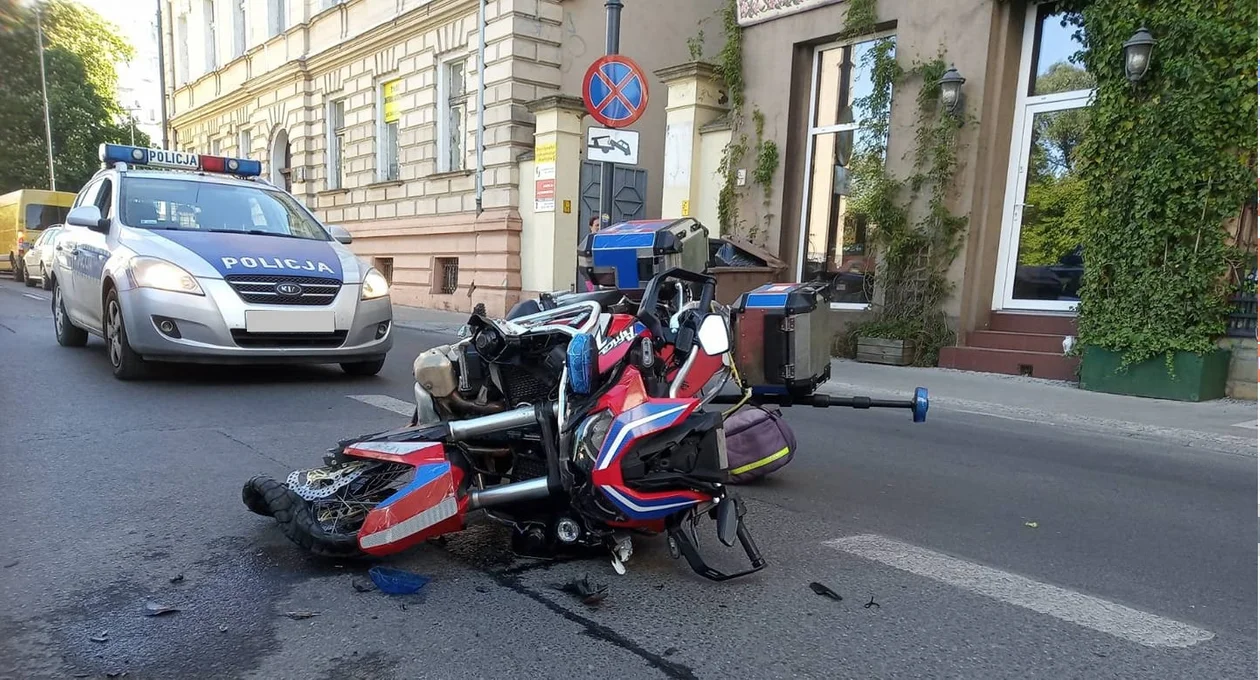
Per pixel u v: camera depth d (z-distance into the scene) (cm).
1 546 350
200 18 2911
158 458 488
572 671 264
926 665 275
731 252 1136
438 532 336
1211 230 801
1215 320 808
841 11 1141
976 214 1025
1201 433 654
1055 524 437
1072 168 984
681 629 297
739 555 376
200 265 668
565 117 1470
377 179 1994
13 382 704
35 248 1936
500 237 1580
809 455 578
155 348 660
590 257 428
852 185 1158
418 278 1850
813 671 269
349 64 2053
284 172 2486
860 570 361
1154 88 831
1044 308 1009
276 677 254
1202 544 410
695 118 1334
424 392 371
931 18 1048
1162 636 303
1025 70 1016
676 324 375
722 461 344
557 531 338
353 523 339
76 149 3775
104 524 379
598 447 326
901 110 1079
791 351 422
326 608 304
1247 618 321
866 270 1134
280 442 534
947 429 685
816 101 1223
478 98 1616
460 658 271
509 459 368
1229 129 787
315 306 700
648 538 393
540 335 352
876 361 1055
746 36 1270
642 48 1627
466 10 1642
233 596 311
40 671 253
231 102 2702
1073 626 309
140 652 267
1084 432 688
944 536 412
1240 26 775
